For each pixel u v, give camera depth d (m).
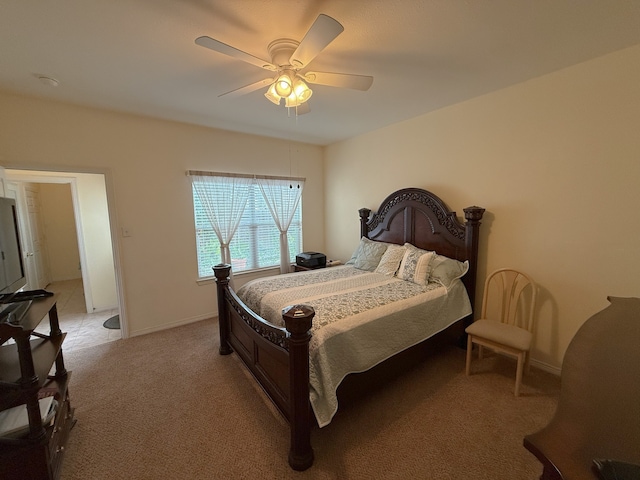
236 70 2.09
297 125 3.50
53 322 1.85
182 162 3.38
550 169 2.30
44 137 2.61
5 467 1.28
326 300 2.21
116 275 3.07
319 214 4.71
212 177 3.59
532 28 1.66
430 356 2.48
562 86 2.18
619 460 0.59
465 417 1.91
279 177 4.14
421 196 3.15
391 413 1.96
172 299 3.44
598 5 1.46
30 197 5.01
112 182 2.97
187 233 3.49
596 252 2.12
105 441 1.74
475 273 2.74
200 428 1.84
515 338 2.13
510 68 2.15
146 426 1.86
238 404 2.07
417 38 1.75
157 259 3.30
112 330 3.42
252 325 2.09
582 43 1.83
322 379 1.61
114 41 1.72
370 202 3.94
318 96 2.63
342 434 1.77
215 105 2.78
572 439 0.64
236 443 1.72
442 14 1.53
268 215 4.23
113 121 2.94
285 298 2.28
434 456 1.61
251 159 3.91
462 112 2.82
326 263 4.21
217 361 2.67
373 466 1.55
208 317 3.73
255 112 2.99
